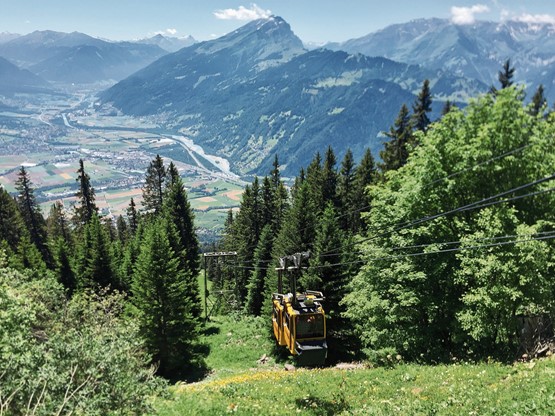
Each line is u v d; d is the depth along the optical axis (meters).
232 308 68.88
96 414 11.03
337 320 38.91
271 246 66.25
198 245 69.38
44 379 11.12
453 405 12.89
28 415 10.55
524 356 18.02
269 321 48.12
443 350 22.17
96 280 56.59
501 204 21.56
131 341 15.13
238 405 14.99
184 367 42.81
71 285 57.06
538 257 19.12
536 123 24.28
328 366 36.16
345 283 39.41
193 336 44.72
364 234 38.97
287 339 18.34
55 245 60.16
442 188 23.39
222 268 85.88
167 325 43.41
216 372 40.31
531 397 11.78
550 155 22.70
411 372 17.67
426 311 23.09
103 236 57.62
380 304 23.41
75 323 27.62
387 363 22.12
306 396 16.42
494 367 16.00
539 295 19.20
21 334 13.92
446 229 23.11
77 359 12.19
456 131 25.00
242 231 81.12
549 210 22.78
